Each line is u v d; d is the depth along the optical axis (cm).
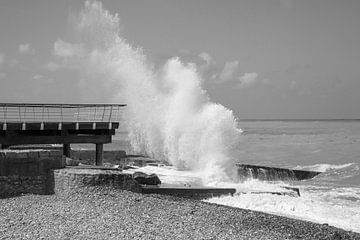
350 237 1355
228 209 1580
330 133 8581
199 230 1283
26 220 1309
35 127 2312
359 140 6106
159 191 1855
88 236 1162
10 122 2269
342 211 1780
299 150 4791
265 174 2669
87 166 1931
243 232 1303
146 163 2819
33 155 1736
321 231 1386
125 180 1741
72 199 1585
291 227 1409
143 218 1384
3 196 1653
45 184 1744
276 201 1856
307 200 1952
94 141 2467
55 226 1251
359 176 2838
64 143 2416
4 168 1695
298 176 2759
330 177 2828
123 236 1175
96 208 1476
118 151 3028
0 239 1116
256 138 7212
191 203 1642
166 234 1218
